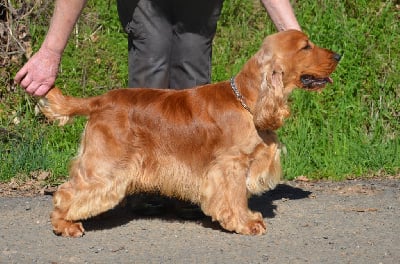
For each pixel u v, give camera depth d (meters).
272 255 5.53
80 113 6.16
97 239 5.96
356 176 8.58
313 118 9.80
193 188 6.20
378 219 6.56
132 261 5.39
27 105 9.77
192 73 6.73
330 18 10.98
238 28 11.20
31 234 6.09
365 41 10.76
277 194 7.62
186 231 6.23
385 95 10.25
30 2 10.80
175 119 6.13
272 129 6.07
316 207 7.04
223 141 6.07
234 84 6.18
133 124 6.10
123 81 10.27
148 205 6.73
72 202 5.99
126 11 6.68
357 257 5.48
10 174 8.30
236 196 6.05
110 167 6.00
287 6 6.66
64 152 9.00
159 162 6.16
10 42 10.35
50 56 6.17
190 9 6.58
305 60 6.19
